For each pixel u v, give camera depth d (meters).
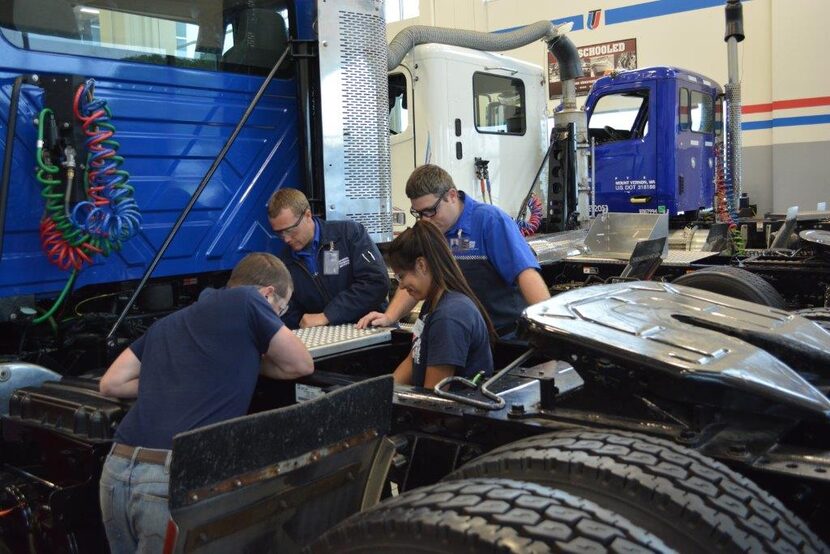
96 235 2.54
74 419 2.03
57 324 2.74
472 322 2.08
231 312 1.99
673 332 1.59
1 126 2.49
